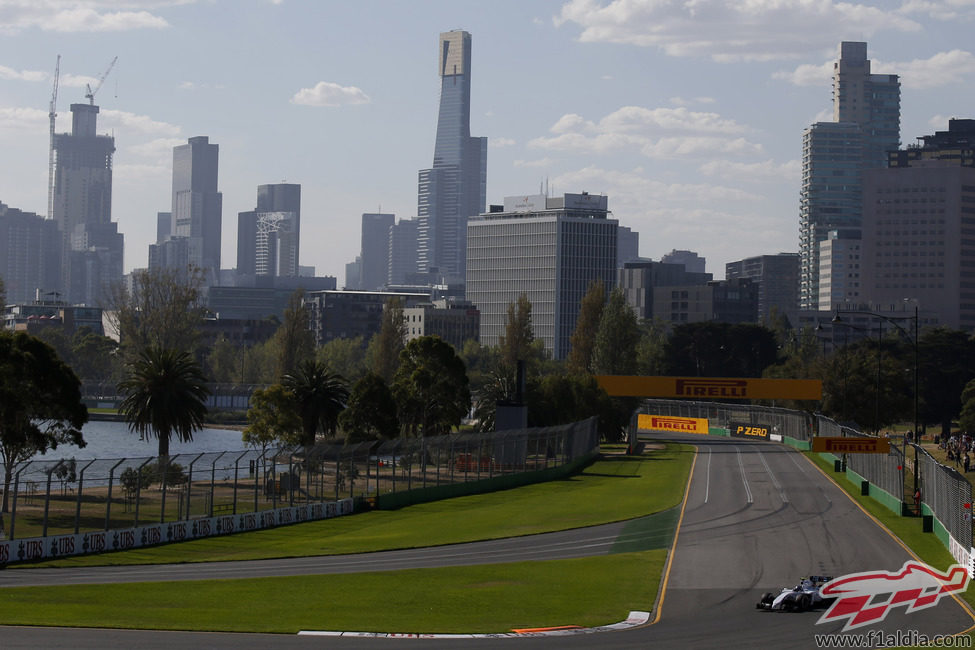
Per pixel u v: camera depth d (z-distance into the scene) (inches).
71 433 5073.8
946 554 3538.4
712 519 4453.7
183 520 3932.1
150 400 5816.9
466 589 2933.1
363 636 2305.6
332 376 7076.8
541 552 3663.9
